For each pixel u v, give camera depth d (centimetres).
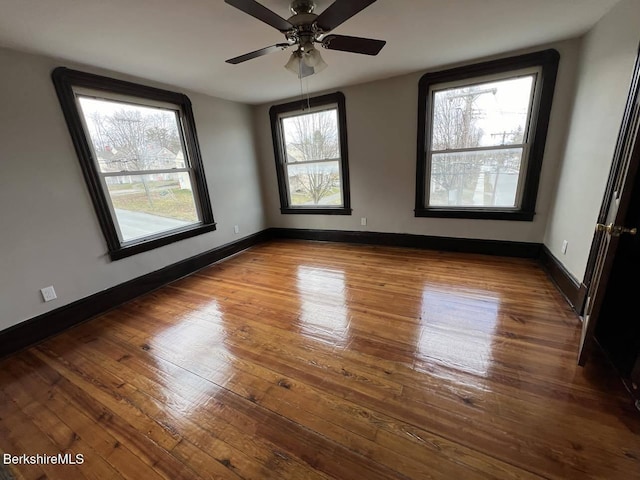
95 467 126
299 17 159
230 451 129
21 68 213
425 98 328
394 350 189
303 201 458
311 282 307
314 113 408
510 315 220
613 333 168
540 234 314
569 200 253
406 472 116
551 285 263
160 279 322
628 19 179
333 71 306
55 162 234
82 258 255
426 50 262
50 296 236
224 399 159
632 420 131
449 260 338
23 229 220
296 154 439
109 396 167
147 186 310
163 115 322
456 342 193
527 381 157
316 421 142
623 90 182
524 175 309
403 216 387
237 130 414
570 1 188
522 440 125
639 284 147
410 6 185
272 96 393
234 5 138
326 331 216
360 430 135
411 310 236
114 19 177
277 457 125
